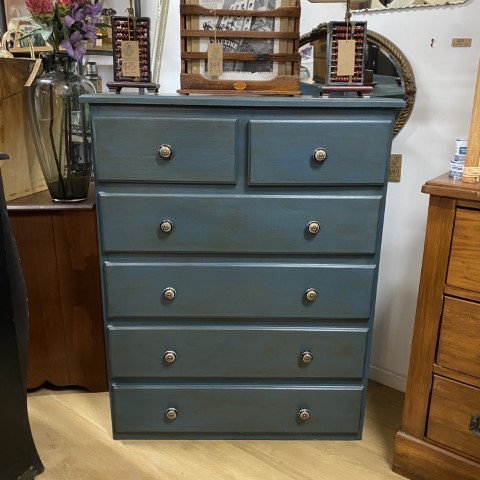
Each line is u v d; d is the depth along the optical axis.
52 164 1.73
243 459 1.62
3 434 1.38
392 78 1.73
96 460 1.60
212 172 1.38
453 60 1.62
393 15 1.70
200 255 1.47
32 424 1.76
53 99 1.66
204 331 1.54
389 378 2.01
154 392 1.61
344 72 1.48
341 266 1.48
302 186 1.40
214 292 1.49
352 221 1.42
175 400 1.62
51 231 1.76
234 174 1.38
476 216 1.27
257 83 1.51
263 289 1.49
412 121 1.74
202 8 1.46
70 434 1.72
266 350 1.56
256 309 1.51
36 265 1.79
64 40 1.65
